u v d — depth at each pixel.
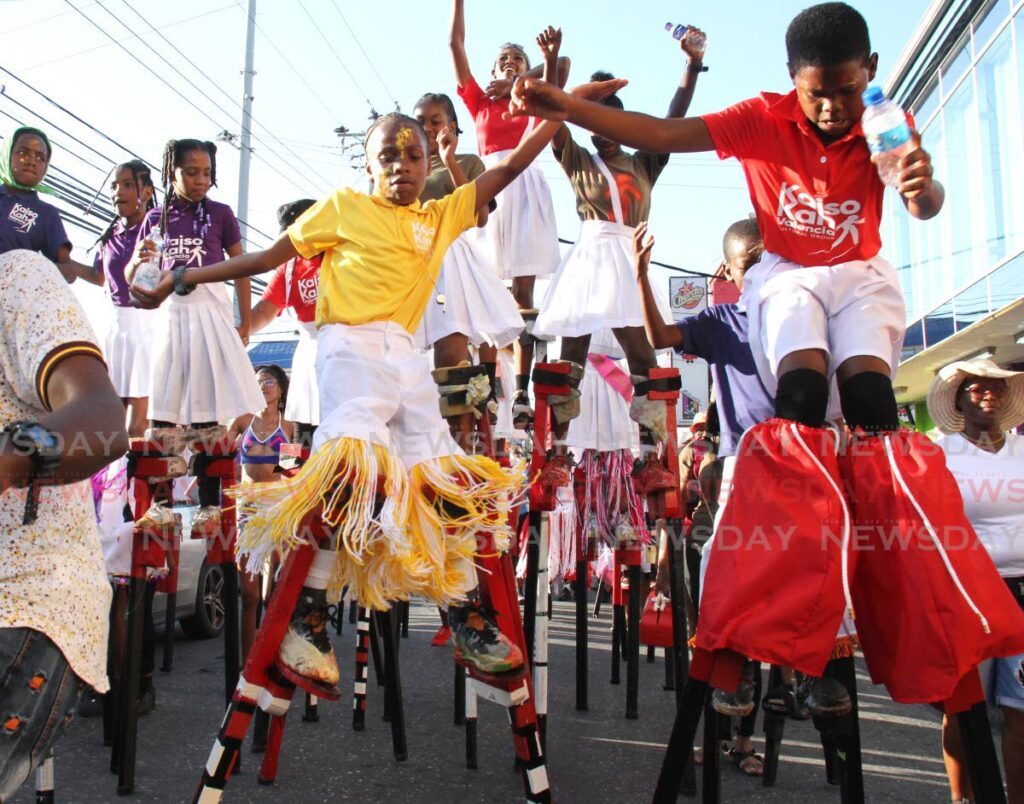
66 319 1.78
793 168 2.83
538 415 4.36
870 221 2.82
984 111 12.23
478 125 5.38
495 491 2.88
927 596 2.31
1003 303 11.54
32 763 1.78
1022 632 2.35
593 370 5.87
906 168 2.38
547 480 4.23
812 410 2.56
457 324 4.26
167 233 4.65
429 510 2.75
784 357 2.67
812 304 2.72
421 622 8.77
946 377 4.00
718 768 2.97
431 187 4.55
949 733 3.62
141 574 3.84
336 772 4.04
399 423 2.89
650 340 3.82
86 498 1.96
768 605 2.30
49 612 1.77
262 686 2.64
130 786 3.68
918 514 2.37
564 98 2.71
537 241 5.30
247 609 5.50
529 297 5.34
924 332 14.77
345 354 2.87
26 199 4.95
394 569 2.75
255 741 4.29
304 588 2.70
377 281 2.98
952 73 13.36
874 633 2.46
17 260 1.87
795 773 4.31
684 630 4.34
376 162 3.09
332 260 3.05
